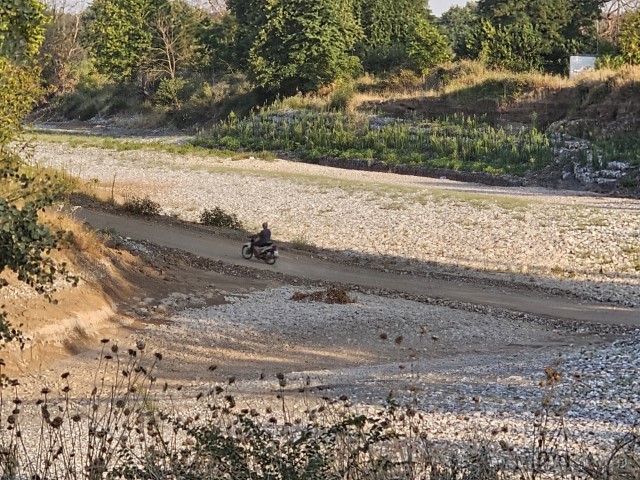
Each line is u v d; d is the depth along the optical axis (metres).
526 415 12.49
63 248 22.80
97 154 68.88
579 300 29.28
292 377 17.23
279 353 20.38
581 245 36.91
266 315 23.80
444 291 29.94
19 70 21.00
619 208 44.03
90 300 21.70
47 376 17.17
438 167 62.12
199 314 23.56
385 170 64.94
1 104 20.64
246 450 7.85
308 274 31.44
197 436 7.85
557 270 33.66
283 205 47.19
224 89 99.19
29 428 11.86
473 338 22.56
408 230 40.75
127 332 21.47
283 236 40.44
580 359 17.80
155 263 27.52
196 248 33.28
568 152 58.50
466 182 58.34
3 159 17.05
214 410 9.54
